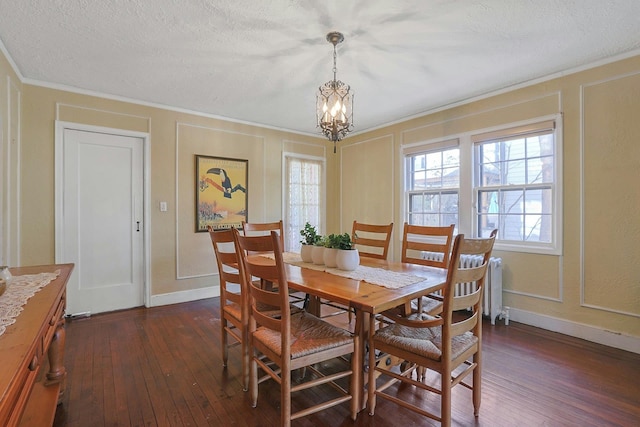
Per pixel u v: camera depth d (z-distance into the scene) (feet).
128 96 10.80
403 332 5.63
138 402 5.82
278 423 5.31
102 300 10.75
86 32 6.94
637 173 7.75
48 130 9.65
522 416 5.43
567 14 6.36
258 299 5.25
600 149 8.30
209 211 12.72
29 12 6.20
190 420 5.36
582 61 8.36
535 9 6.22
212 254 12.83
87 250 10.45
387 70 8.87
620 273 8.00
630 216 7.86
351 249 7.04
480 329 5.49
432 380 6.72
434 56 8.09
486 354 7.72
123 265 11.10
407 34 7.11
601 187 8.29
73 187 10.16
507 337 8.71
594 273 8.42
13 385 2.10
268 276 5.05
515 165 10.09
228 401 5.90
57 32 6.93
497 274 9.84
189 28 6.82
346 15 6.41
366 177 14.96
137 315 10.53
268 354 5.26
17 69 8.68
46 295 4.10
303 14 6.37
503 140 10.32
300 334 5.50
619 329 8.01
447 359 4.68
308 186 15.65
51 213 9.73
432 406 5.78
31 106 9.37
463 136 11.19
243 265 6.08
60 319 5.61
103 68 8.71
